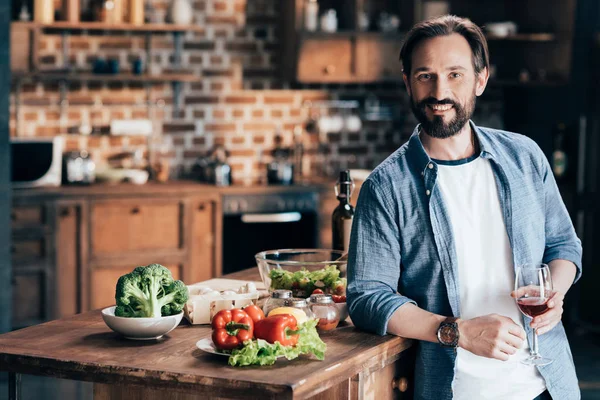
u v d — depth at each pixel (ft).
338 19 23.49
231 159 23.41
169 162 22.85
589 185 22.18
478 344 7.77
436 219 8.35
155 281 7.93
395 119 24.57
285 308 7.74
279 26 23.39
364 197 8.53
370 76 22.95
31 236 19.74
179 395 8.08
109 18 21.31
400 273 8.63
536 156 8.79
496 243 8.42
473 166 8.54
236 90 23.27
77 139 22.09
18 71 20.72
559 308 8.18
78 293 20.20
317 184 21.79
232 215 21.36
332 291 9.07
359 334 8.28
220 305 8.49
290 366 7.09
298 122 23.82
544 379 8.41
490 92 25.08
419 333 8.02
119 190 20.26
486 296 8.36
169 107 22.79
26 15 20.80
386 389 8.41
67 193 19.89
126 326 7.77
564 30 23.16
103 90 22.25
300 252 9.91
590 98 22.26
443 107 8.16
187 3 22.06
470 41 8.22
